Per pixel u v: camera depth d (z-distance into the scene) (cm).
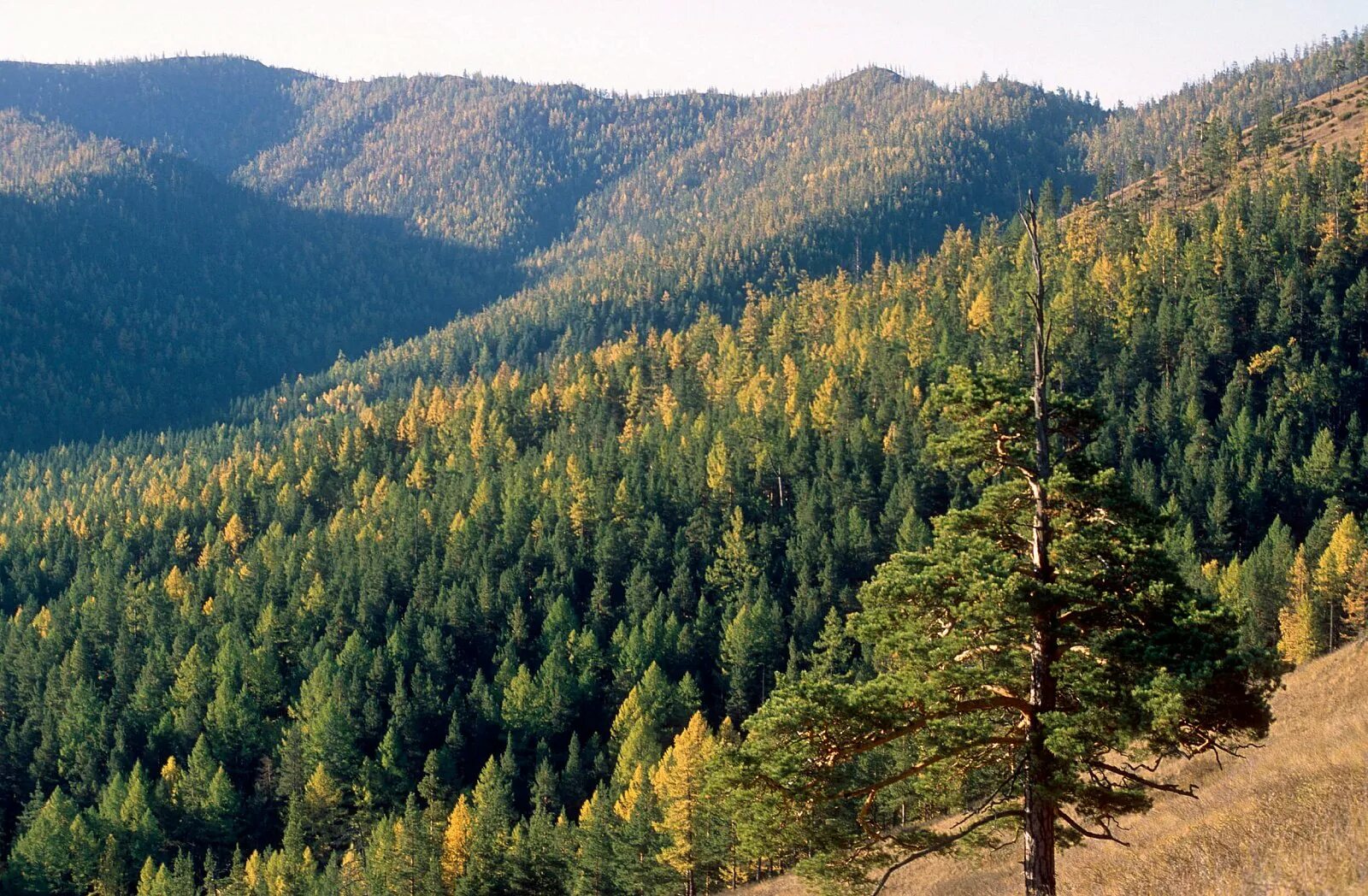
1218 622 1983
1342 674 3797
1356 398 13788
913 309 19462
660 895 6944
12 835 11250
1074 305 16488
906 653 2131
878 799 5047
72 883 9819
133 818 10156
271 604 14038
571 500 15200
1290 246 16575
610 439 17562
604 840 7288
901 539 11725
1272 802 2448
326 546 16188
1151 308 16412
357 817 10206
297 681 12712
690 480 14912
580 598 13488
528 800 10344
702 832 6562
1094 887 2567
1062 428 2208
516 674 11519
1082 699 2020
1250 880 1903
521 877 7431
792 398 16662
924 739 2123
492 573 13888
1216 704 1944
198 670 12581
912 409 15138
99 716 12188
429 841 8138
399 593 14188
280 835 10719
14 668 13750
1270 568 9906
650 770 8100
